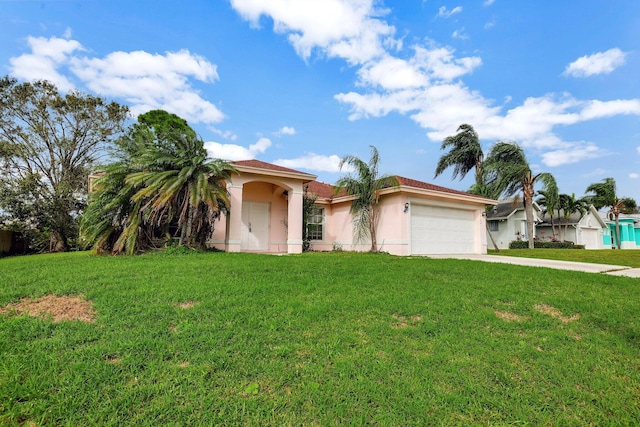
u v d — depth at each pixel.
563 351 4.23
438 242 17.03
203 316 4.74
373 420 2.83
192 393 3.06
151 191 11.09
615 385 3.52
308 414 2.87
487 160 24.73
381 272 8.17
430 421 2.83
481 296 6.25
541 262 13.15
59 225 22.61
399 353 3.94
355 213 17.02
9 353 3.62
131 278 6.61
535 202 29.36
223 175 12.98
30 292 5.53
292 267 8.47
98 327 4.30
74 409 2.83
